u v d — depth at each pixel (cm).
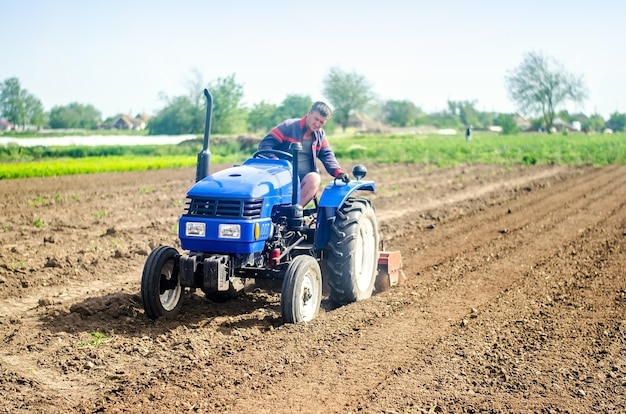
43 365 544
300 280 634
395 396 477
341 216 712
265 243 658
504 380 512
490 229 1252
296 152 665
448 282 839
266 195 648
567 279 854
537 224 1304
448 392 486
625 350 582
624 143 4697
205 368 529
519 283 834
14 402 472
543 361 553
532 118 10731
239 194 630
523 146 4388
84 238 1114
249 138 4053
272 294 782
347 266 703
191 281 627
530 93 10462
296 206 666
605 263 948
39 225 1234
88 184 2045
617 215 1412
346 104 10006
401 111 13500
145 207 1522
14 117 12325
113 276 867
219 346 588
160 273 657
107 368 537
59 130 12700
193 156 3575
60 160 3194
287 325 630
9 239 1094
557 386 502
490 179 2286
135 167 2702
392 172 2595
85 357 560
